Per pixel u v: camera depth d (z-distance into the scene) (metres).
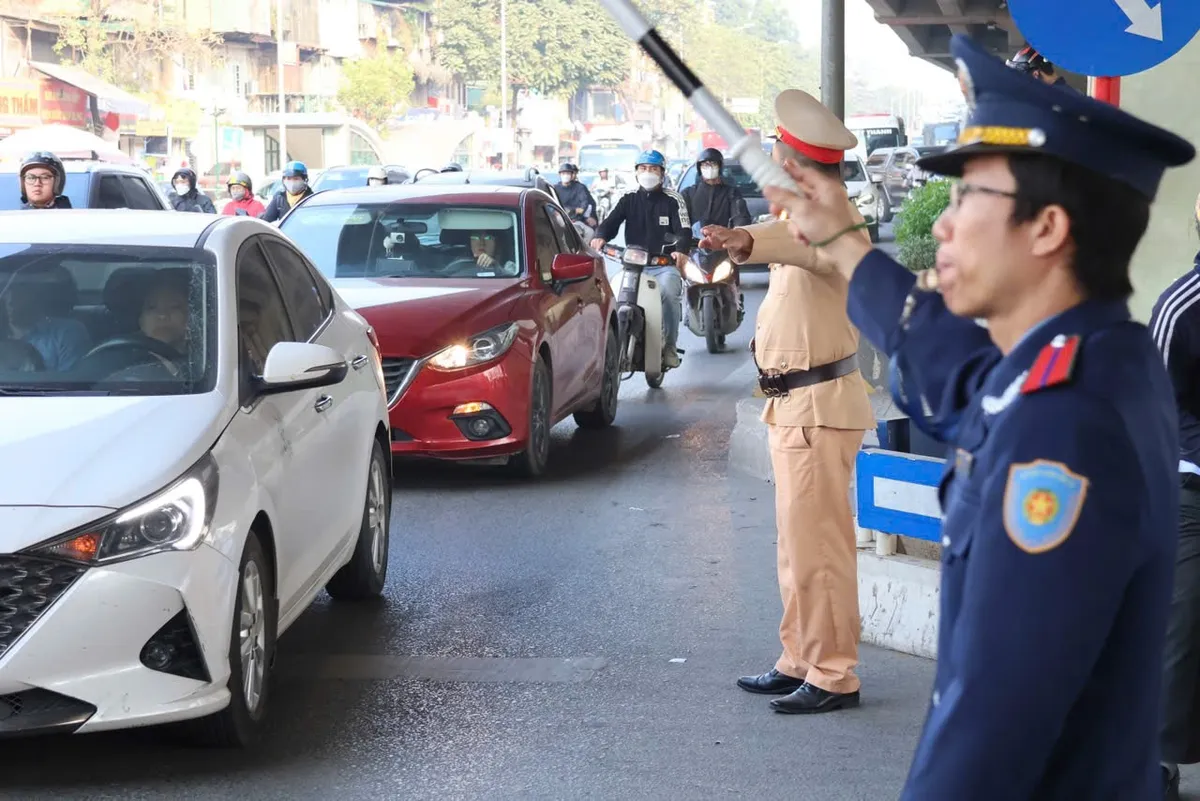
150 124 65.31
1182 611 4.36
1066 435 1.74
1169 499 1.82
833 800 4.79
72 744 5.25
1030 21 5.54
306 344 5.73
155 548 4.71
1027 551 1.73
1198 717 4.41
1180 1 5.45
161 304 5.71
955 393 2.14
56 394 5.31
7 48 58.56
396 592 7.36
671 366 14.78
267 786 4.89
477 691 5.87
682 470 10.55
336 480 6.38
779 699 5.61
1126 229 1.85
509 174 24.72
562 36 101.81
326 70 83.00
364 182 31.61
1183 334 4.20
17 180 15.92
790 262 5.06
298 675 6.08
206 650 4.80
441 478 10.23
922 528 6.21
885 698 5.74
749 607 7.03
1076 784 1.82
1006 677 1.72
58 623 4.56
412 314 9.85
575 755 5.17
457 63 99.12
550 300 10.66
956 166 1.94
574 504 9.39
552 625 6.77
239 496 5.08
